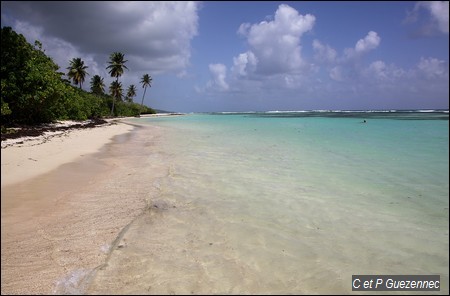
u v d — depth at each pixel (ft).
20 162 31.76
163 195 21.44
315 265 12.75
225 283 11.38
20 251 13.46
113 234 15.14
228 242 14.53
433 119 143.33
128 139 60.80
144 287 11.01
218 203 19.99
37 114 86.17
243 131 83.20
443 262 13.15
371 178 27.25
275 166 32.19
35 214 17.80
